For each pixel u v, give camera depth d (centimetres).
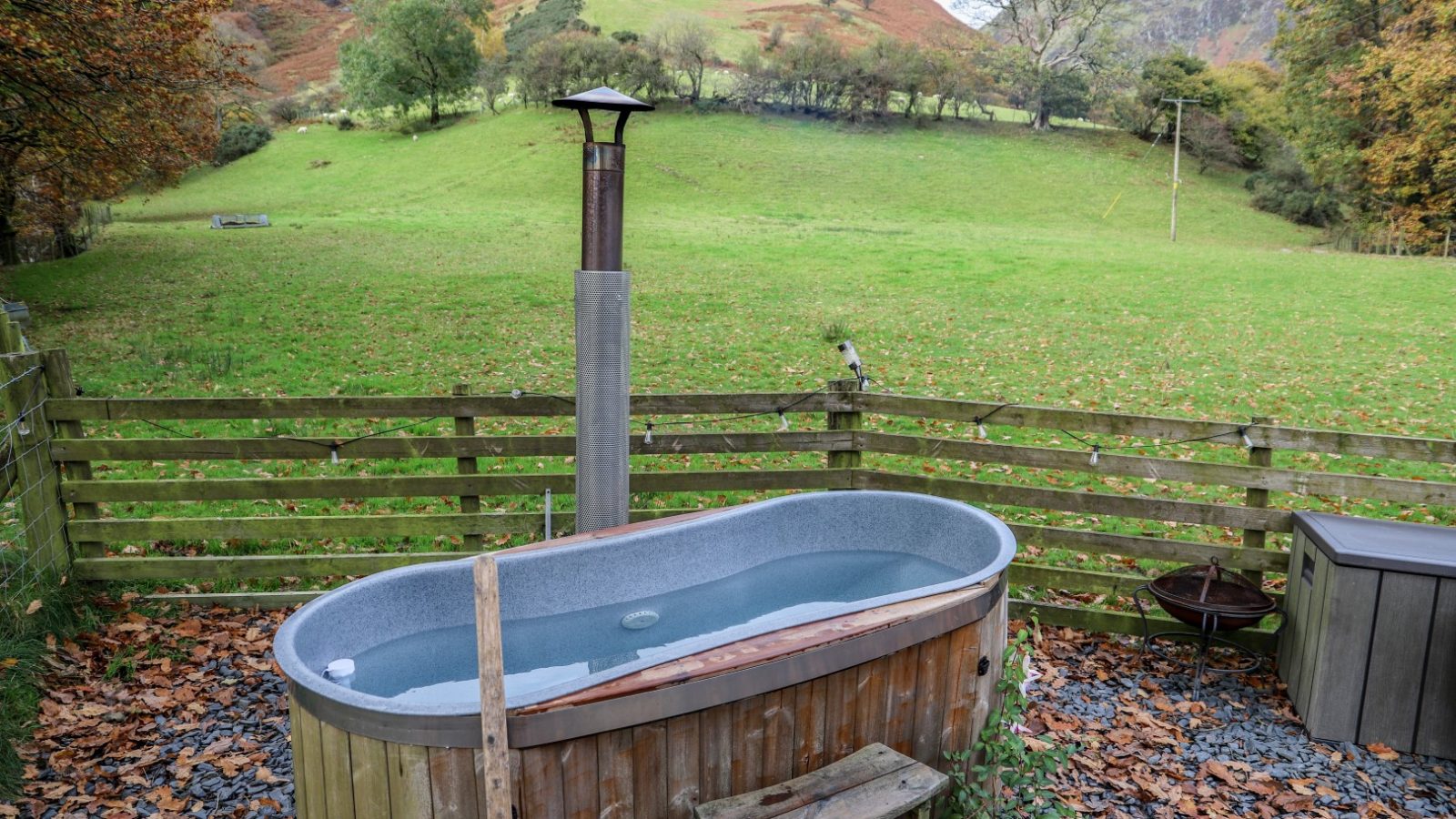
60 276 1880
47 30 1257
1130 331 1436
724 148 4394
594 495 420
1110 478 781
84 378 1059
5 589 457
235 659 464
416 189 3934
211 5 1498
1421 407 995
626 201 3488
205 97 1870
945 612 307
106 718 404
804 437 540
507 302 1603
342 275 1866
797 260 2209
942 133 5025
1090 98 5400
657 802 256
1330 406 1006
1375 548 391
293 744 270
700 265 2105
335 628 322
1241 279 1966
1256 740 403
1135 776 369
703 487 541
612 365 409
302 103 6712
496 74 5603
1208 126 4766
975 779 334
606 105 373
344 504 681
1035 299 1730
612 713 243
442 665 343
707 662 262
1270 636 474
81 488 504
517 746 234
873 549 467
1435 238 3231
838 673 283
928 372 1164
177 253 2194
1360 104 3400
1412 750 390
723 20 8244
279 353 1210
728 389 1071
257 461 764
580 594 388
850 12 9488
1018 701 329
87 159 1611
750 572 444
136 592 517
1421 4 3262
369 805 246
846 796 263
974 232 3045
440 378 1095
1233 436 486
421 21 5331
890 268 2120
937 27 6681
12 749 368
